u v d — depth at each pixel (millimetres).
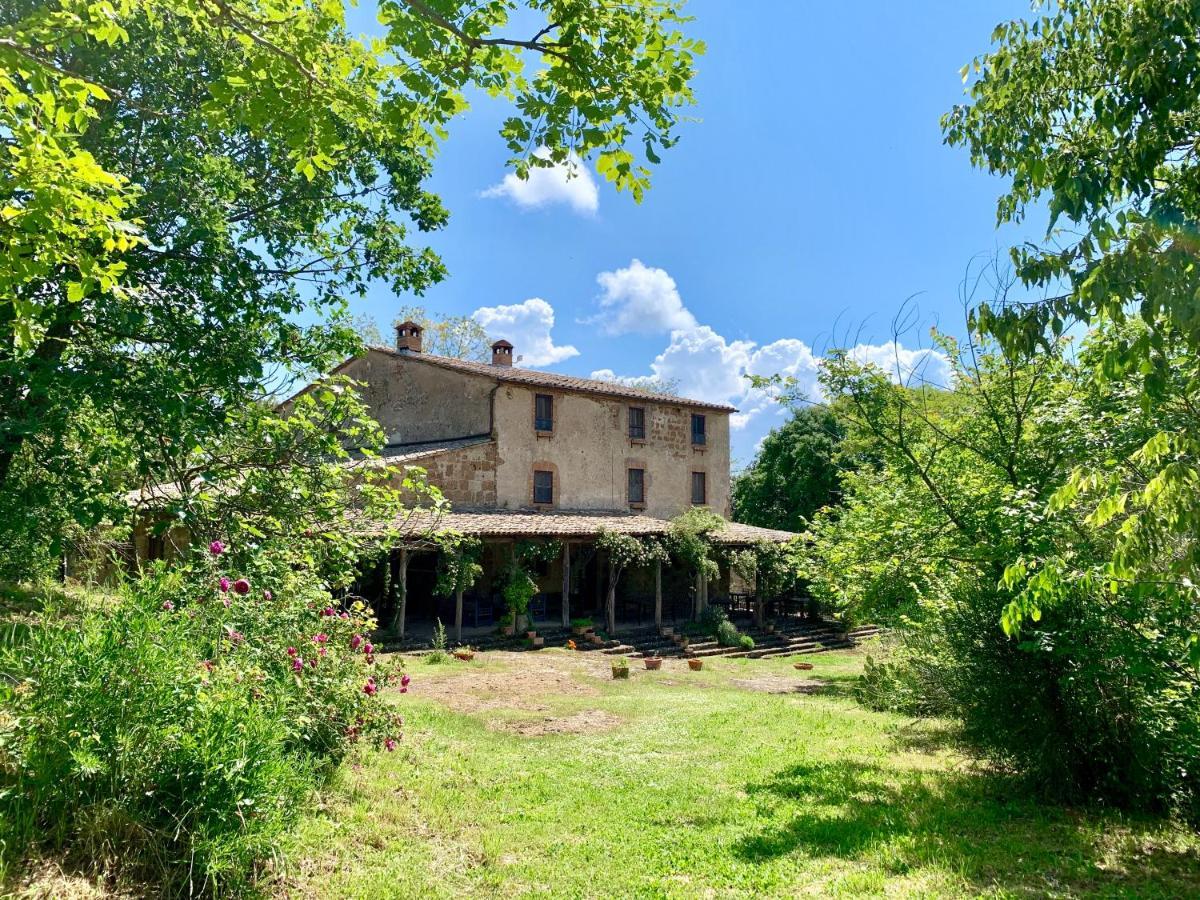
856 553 10070
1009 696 7727
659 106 4246
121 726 4324
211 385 8070
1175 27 3730
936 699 9797
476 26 4121
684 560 26234
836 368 9172
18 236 4062
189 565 6031
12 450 6180
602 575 25938
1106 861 5844
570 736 10562
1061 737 7500
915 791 8016
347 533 9000
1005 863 5781
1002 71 4738
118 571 5535
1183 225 3531
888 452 9344
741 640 22688
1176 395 5340
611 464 25797
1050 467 7754
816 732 11328
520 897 5145
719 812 7238
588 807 7281
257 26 4867
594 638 20844
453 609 21938
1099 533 6586
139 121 8719
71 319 6957
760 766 9141
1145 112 3992
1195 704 6621
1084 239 4137
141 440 6996
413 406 25250
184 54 9000
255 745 4641
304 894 4625
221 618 5746
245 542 7129
